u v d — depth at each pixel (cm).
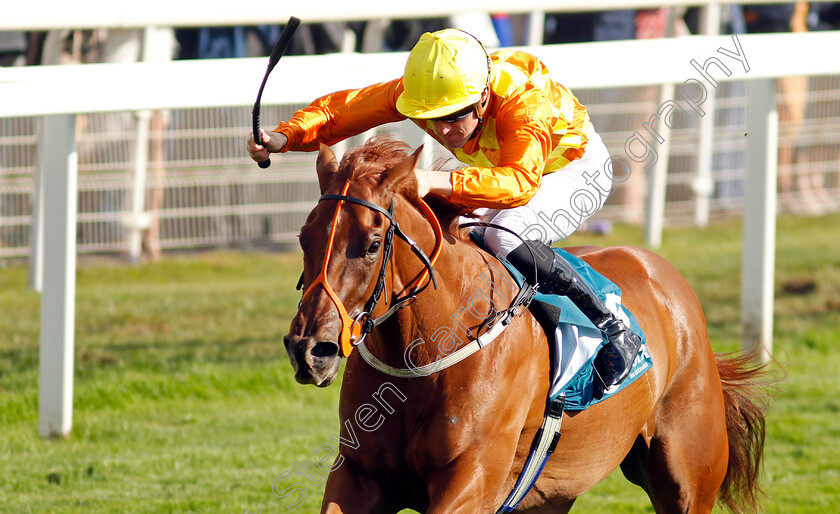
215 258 1675
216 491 873
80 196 1563
